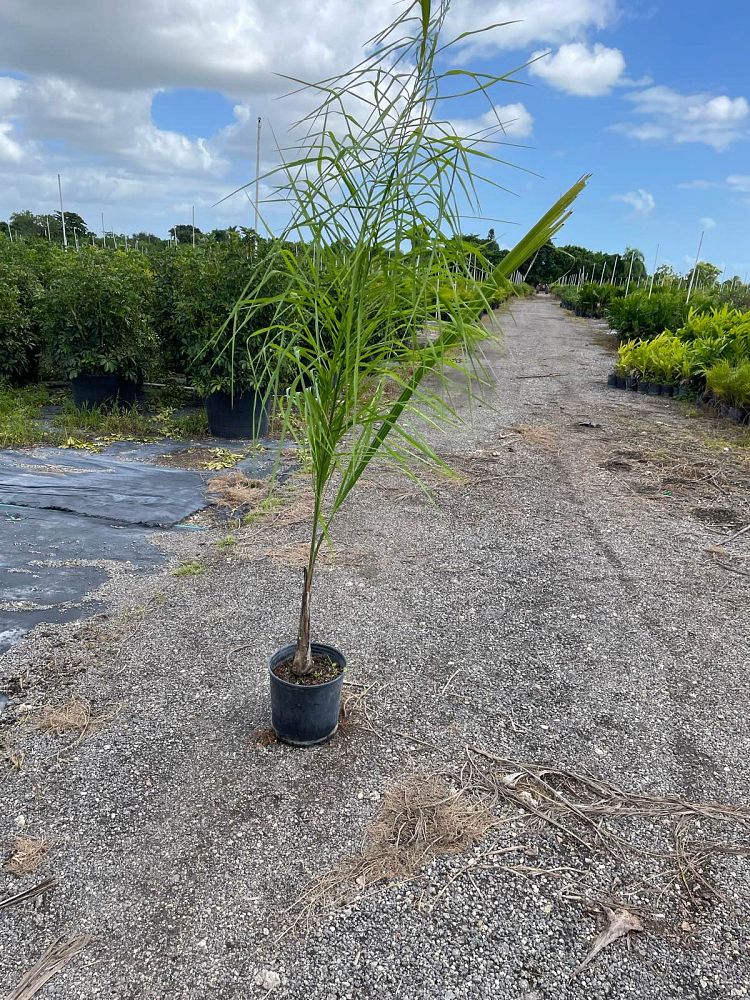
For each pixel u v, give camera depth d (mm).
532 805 2004
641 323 14047
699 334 9805
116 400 6734
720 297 16266
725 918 1668
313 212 1527
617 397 8836
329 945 1551
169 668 2611
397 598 3258
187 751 2168
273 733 2268
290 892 1685
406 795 2016
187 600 3166
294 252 1679
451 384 1688
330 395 1798
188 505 4461
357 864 1771
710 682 2666
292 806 1958
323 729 2195
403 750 2219
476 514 4488
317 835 1859
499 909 1662
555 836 1899
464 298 1600
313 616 3043
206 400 6219
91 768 2074
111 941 1545
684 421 7453
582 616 3152
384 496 4766
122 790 1993
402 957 1529
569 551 3924
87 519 4191
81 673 2551
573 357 12688
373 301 1651
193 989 1445
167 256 7629
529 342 14977
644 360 9164
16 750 2135
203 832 1855
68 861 1750
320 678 2211
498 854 1828
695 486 5199
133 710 2354
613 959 1550
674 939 1607
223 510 4461
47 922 1586
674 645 2928
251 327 5727
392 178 1439
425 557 3764
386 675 2623
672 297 14742
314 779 2066
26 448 5652
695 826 1954
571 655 2816
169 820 1891
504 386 9383
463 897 1689
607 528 4312
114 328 6398
